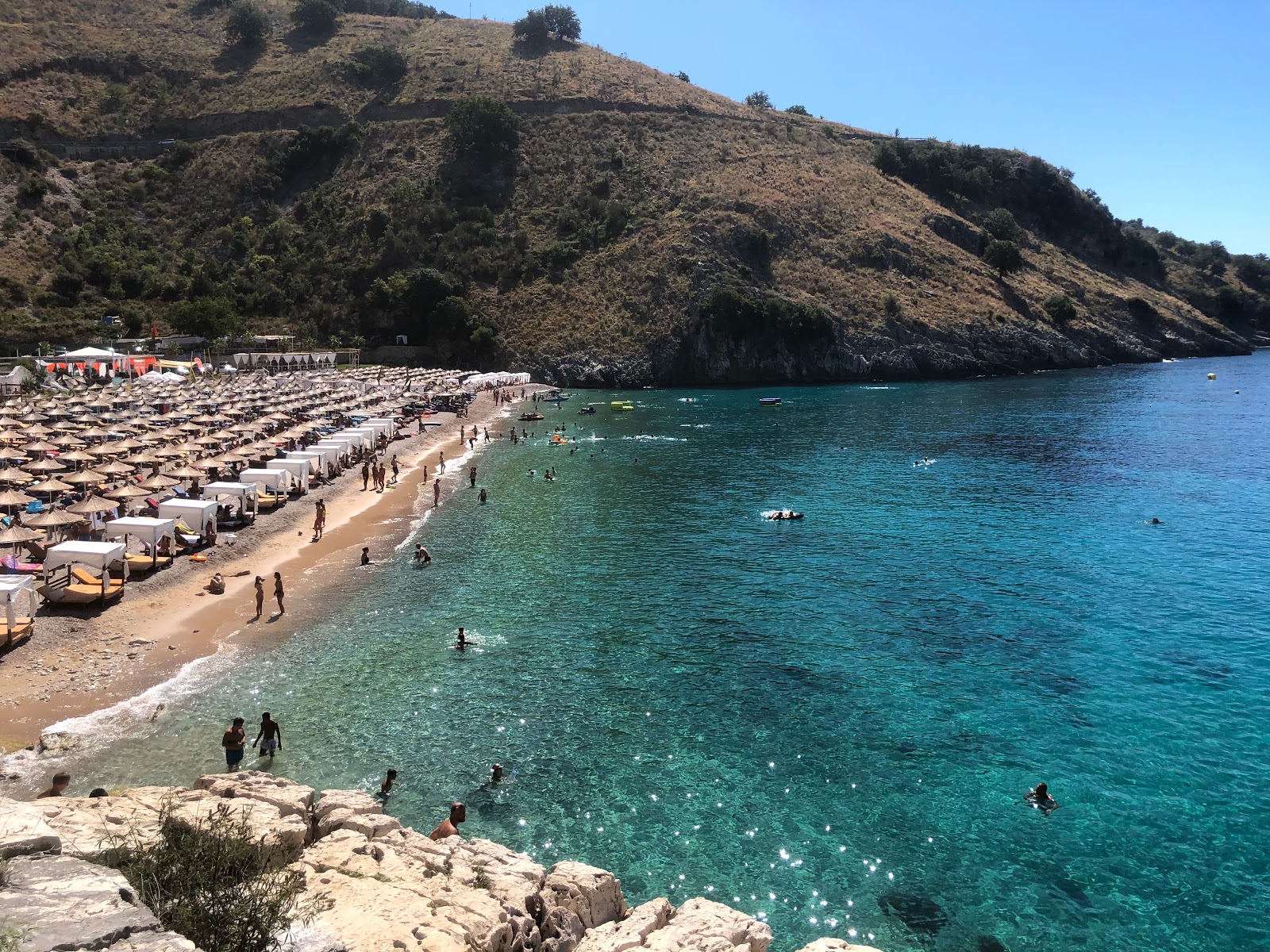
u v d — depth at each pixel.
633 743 25.17
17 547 37.25
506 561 43.06
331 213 148.62
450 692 28.31
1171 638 32.81
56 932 8.12
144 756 23.59
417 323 133.75
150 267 131.12
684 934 15.08
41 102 156.12
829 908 18.33
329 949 10.77
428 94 170.62
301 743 24.77
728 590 38.53
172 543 40.56
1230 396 110.38
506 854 18.25
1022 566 41.81
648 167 157.75
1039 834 20.88
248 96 169.12
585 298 137.75
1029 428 87.44
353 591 38.19
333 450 60.72
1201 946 17.23
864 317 139.00
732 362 131.75
